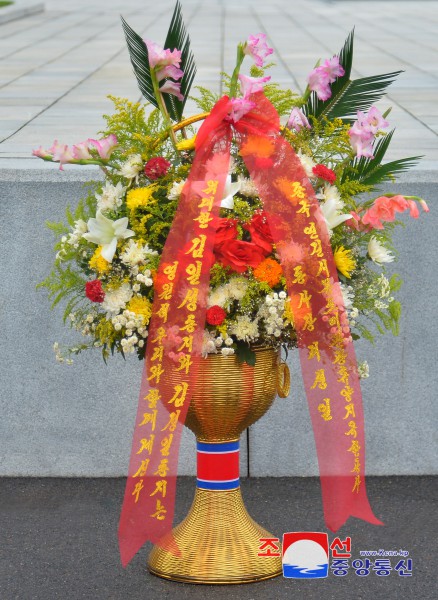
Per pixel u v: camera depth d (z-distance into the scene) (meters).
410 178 4.78
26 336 4.87
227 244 3.40
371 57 11.23
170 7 19.81
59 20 16.27
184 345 3.40
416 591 3.76
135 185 3.62
